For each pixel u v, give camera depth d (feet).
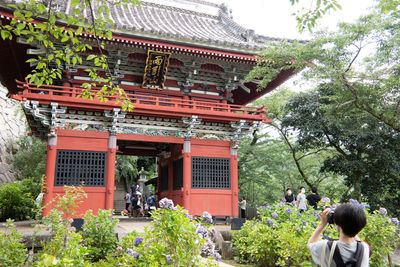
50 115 54.29
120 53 57.62
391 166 72.18
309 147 83.92
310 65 56.95
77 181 53.98
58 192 52.39
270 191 114.01
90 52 57.31
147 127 60.34
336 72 51.60
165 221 17.33
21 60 62.80
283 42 56.44
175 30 68.44
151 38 54.60
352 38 49.96
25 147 109.40
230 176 64.03
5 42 55.93
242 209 73.97
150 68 59.72
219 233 43.75
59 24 49.70
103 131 57.31
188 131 61.87
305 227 31.65
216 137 65.16
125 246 26.50
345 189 93.76
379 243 28.73
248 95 84.33
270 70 58.13
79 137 55.52
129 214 83.82
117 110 54.54
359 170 74.84
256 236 34.42
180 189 63.72
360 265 9.96
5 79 72.54
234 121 63.82
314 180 108.78
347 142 76.69
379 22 49.55
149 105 56.80
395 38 48.75
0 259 21.75
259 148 100.22
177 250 16.70
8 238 23.79
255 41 72.64
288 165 102.22
